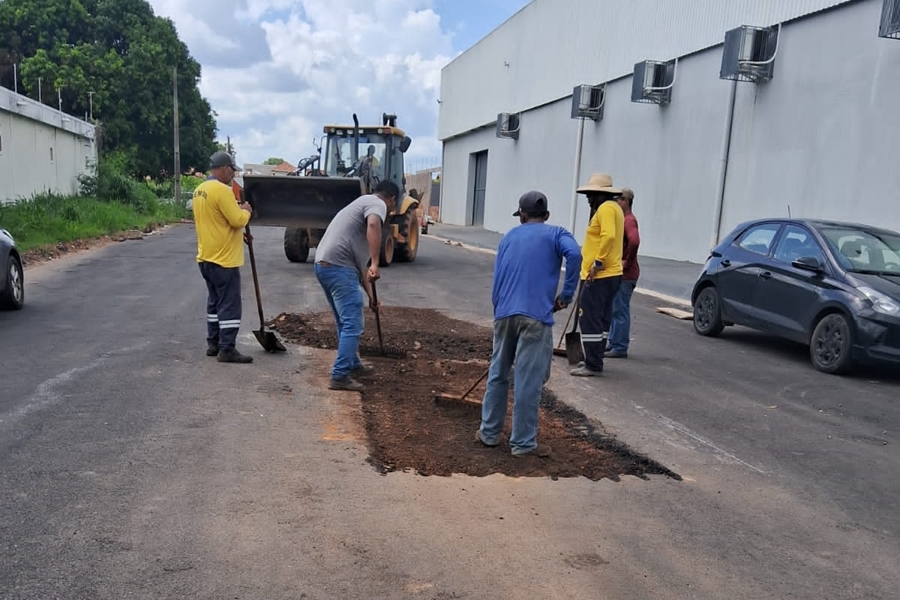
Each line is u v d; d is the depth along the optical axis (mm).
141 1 46969
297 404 5605
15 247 9180
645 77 18547
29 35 44594
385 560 3357
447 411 5742
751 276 8812
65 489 3924
